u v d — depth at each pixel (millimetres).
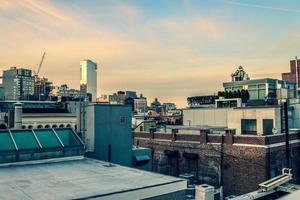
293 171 36625
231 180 34719
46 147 21250
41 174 17125
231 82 61406
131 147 27797
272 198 17031
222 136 36062
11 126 28766
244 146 33875
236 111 41406
